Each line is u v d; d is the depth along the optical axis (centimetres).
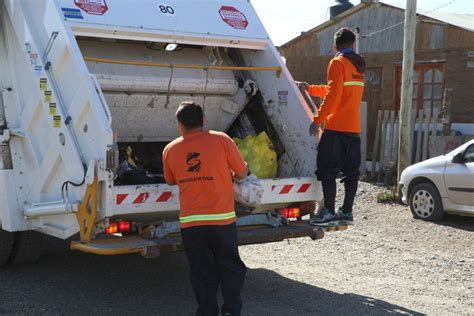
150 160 730
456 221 1090
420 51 1728
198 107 529
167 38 665
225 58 749
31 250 725
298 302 633
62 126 598
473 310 625
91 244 559
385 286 704
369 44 1852
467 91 1636
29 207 658
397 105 1797
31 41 641
